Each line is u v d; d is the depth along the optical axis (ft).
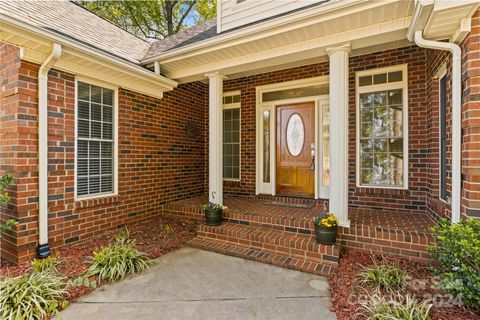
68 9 15.17
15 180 9.95
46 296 7.55
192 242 12.73
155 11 40.11
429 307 6.48
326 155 16.48
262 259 10.81
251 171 18.84
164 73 15.93
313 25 10.20
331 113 11.12
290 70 17.29
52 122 10.96
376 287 8.08
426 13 8.00
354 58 14.79
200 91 20.67
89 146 12.73
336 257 10.13
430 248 7.91
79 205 11.95
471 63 7.82
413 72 13.46
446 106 10.29
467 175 8.02
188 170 19.40
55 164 11.07
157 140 16.55
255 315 7.24
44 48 10.10
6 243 10.35
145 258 10.83
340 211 11.05
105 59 11.85
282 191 17.95
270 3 12.73
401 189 13.74
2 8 10.75
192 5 41.83
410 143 13.57
